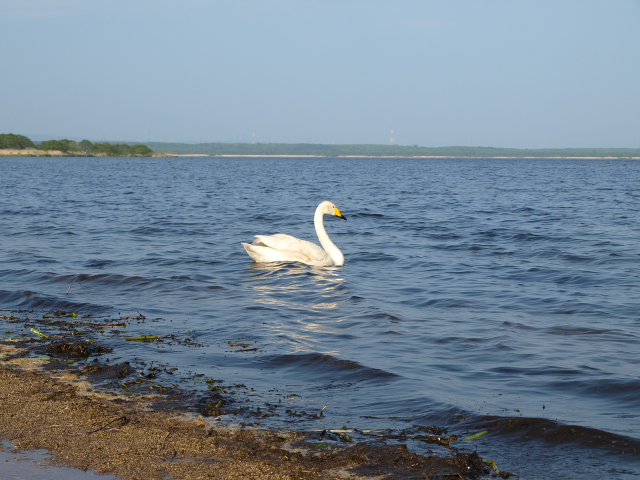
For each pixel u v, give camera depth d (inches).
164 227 879.7
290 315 389.4
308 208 1263.5
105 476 192.7
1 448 211.2
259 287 473.1
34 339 334.6
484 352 314.8
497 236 813.2
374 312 395.9
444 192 1919.3
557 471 196.9
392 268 572.4
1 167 4163.4
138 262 577.6
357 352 313.6
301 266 562.6
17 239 723.4
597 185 2418.8
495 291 466.6
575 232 851.4
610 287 481.4
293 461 202.8
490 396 255.9
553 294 455.5
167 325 365.7
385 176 3452.3
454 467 198.8
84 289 461.4
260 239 585.3
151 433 222.2
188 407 246.4
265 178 2987.2
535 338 340.5
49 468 197.5
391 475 193.9
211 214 1102.4
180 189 1941.4
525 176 3567.9
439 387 266.1
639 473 194.4
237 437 220.1
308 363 298.8
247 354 312.0
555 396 255.9
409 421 234.8
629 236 804.0
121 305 414.9
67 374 283.3
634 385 264.1
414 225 959.0
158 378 278.5
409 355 310.0
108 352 315.9
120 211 1131.3
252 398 256.2
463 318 384.2
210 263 575.5
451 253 665.6
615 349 319.6
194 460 203.3
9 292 445.1
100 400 252.4
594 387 264.4
